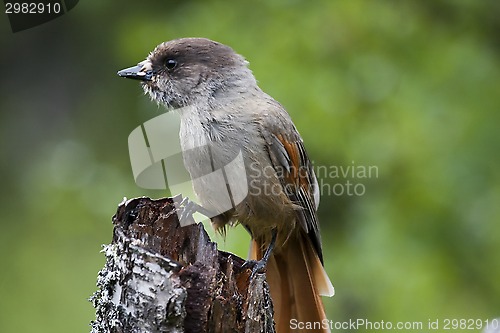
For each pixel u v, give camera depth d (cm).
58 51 1576
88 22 1539
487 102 1393
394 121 1362
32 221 1461
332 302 1298
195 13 1418
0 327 1355
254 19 1407
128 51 1422
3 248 1441
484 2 1492
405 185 1352
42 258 1415
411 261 1310
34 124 1571
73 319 1360
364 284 1302
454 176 1348
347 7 1398
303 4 1410
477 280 1334
